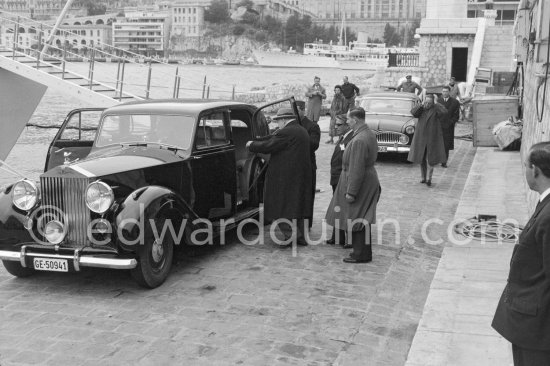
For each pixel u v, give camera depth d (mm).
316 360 4906
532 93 12562
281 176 8023
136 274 6414
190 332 5438
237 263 7520
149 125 7754
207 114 7867
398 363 4891
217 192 8000
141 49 187875
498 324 3432
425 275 7215
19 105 18266
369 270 7312
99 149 7742
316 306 6105
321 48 140500
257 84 70562
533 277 3244
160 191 6598
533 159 3285
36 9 187750
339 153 8922
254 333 5422
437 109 12750
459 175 14234
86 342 5230
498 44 36500
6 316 5832
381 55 127750
